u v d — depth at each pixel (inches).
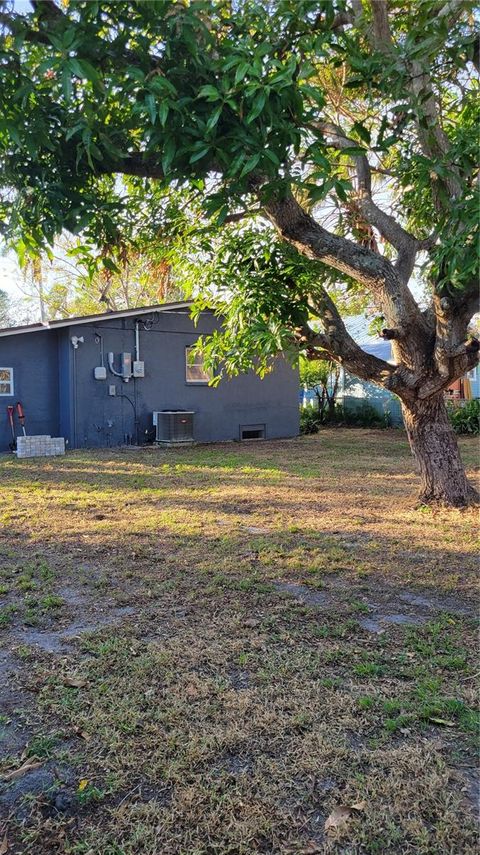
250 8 91.2
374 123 187.8
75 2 74.0
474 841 66.6
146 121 84.5
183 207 213.2
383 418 677.9
